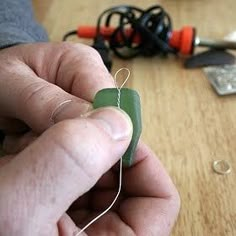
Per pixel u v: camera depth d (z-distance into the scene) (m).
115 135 0.09
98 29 0.21
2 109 0.14
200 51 0.21
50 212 0.09
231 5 0.26
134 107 0.11
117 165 0.12
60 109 0.11
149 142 0.16
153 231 0.12
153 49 0.21
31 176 0.09
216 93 0.19
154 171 0.13
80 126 0.09
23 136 0.14
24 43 0.17
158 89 0.19
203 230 0.13
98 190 0.13
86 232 0.11
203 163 0.15
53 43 0.16
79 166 0.09
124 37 0.21
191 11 0.25
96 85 0.13
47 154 0.09
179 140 0.16
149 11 0.21
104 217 0.12
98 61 0.15
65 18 0.25
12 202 0.09
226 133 0.17
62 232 0.10
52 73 0.15
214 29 0.23
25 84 0.13
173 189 0.13
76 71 0.14
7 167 0.09
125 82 0.18
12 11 0.20
